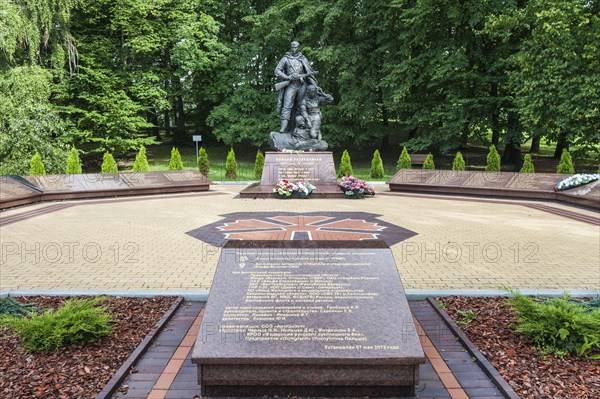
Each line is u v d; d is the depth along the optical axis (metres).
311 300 3.86
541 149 38.59
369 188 16.61
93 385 3.78
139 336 4.78
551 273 7.18
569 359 4.25
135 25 27.56
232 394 3.67
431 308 5.70
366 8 26.64
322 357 3.52
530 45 19.09
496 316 5.30
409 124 27.44
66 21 23.27
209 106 36.94
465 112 23.28
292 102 19.31
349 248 4.21
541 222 11.72
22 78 20.12
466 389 3.85
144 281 6.73
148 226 11.05
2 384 3.77
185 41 27.83
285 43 30.50
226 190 19.36
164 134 44.09
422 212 13.20
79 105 28.05
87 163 30.12
